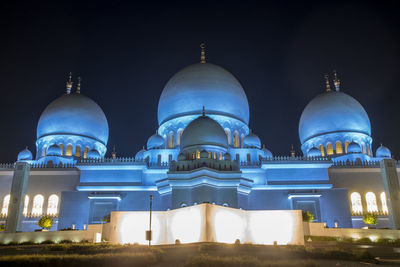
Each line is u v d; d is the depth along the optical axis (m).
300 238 42.81
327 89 86.69
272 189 67.25
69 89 86.38
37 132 80.62
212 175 58.62
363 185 69.81
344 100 81.38
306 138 83.00
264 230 43.75
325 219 65.44
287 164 68.44
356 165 71.12
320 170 68.94
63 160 74.75
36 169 69.94
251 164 70.31
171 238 43.09
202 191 57.44
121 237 43.72
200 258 25.55
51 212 67.50
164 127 77.25
